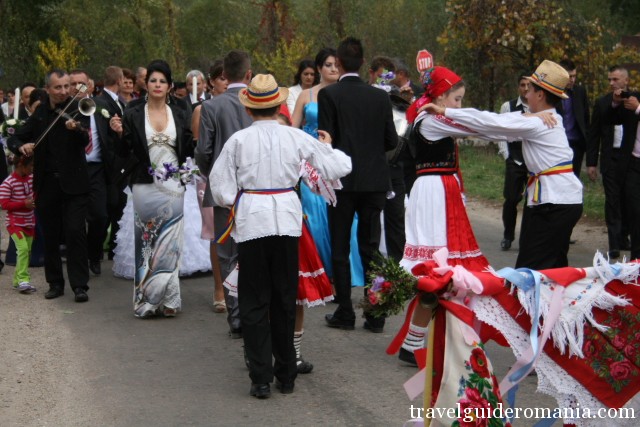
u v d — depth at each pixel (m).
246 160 5.29
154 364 6.10
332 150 5.50
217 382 5.72
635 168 9.15
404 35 23.94
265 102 5.30
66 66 23.61
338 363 6.07
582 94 10.15
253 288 5.36
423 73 6.01
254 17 27.45
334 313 7.02
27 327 7.05
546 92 5.80
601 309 4.16
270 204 5.28
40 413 5.18
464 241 5.84
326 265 7.69
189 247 8.99
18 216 8.24
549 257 5.85
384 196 6.72
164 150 7.18
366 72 23.44
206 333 6.91
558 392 4.08
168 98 7.49
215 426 4.95
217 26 29.19
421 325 4.16
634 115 9.08
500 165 18.02
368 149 6.60
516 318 4.10
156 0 25.48
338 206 6.66
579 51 17.27
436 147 5.81
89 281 8.84
